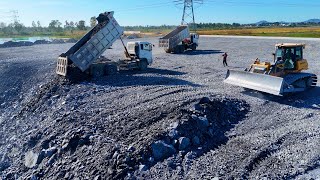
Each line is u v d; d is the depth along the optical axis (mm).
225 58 30312
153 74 25859
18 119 19156
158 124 14023
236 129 14117
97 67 24312
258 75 18562
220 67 29656
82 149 13211
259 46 48125
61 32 133250
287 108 16484
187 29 45156
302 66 19734
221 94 18688
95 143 13234
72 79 23266
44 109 19172
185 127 13391
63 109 17922
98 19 26438
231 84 20203
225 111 15617
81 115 16438
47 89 22016
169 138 12812
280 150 11898
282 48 19453
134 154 11992
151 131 13352
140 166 11422
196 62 33312
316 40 52719
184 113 14578
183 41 44531
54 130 15406
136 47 27781
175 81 23109
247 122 14836
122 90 20656
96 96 19656
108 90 20781
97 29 25781
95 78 23984
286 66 19469
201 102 16016
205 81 23109
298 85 19391
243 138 13078
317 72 25625
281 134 13141
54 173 12609
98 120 15430
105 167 11734
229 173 10602
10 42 58844
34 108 19891
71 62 23844
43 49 51438
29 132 16391
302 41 52344
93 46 23844
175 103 16609
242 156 11586
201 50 46031
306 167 10625
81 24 127250
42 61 34469
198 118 14086
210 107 15383
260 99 17922
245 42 56406
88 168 12000
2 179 13594
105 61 25766
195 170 11031
